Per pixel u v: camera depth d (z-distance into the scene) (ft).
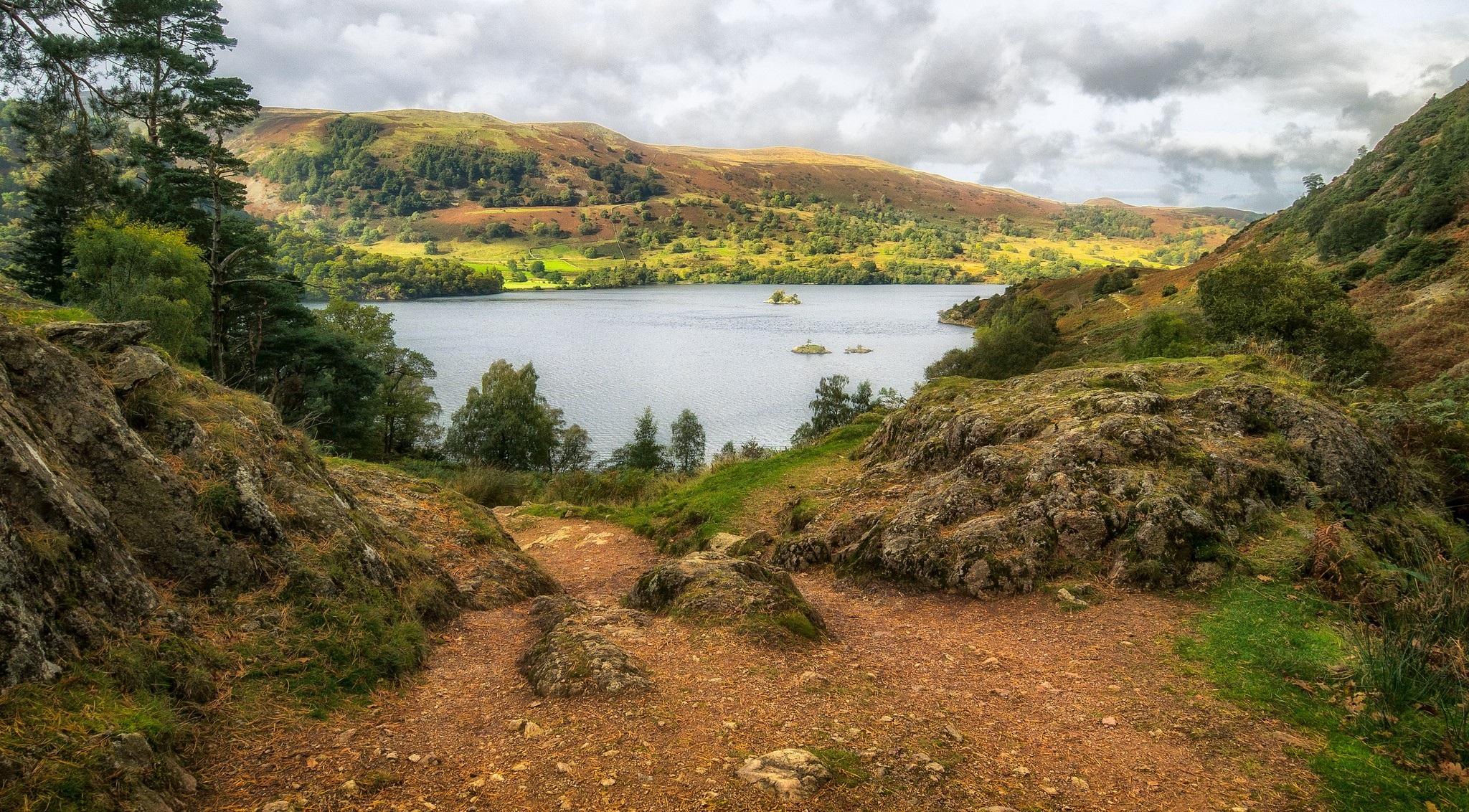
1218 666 17.35
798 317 573.33
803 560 30.27
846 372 312.71
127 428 14.94
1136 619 20.75
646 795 10.93
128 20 115.34
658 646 17.54
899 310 644.27
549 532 49.06
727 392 268.21
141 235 101.91
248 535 15.85
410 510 29.55
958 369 244.83
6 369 13.60
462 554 26.78
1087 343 238.89
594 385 283.18
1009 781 12.21
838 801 10.99
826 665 17.11
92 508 12.80
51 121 112.57
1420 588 18.90
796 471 47.78
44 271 121.60
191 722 11.21
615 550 42.73
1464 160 241.55
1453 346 111.04
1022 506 26.03
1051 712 15.39
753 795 10.96
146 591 12.87
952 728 14.06
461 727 13.19
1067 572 23.75
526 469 162.50
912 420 42.68
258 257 131.23
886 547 26.68
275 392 130.52
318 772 10.89
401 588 19.27
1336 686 15.79
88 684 10.46
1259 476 26.11
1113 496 25.23
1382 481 27.84
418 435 177.78
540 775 11.45
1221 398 30.78
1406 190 270.67
